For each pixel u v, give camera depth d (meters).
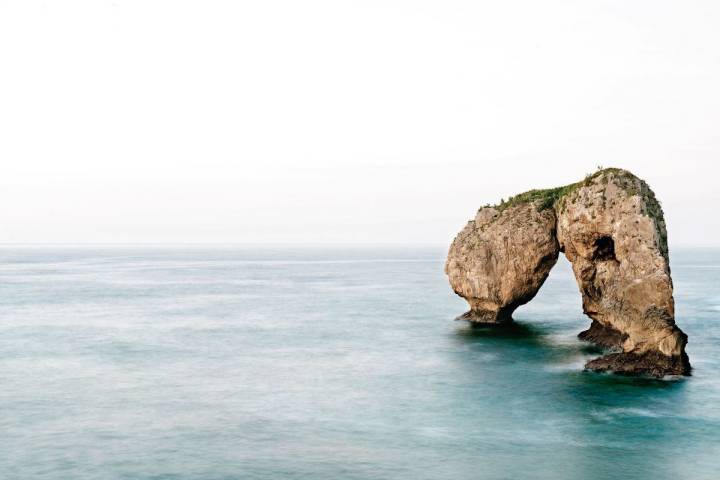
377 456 35.66
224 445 37.56
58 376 53.44
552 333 71.44
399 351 63.03
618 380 49.06
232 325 81.56
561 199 62.91
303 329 77.81
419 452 36.09
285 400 46.31
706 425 39.16
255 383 51.03
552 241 65.50
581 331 72.50
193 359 60.16
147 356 61.56
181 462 35.22
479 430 39.31
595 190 55.31
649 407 42.56
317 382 51.12
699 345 63.78
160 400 46.50
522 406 43.59
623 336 57.31
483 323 75.31
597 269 57.41
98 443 38.03
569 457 34.91
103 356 61.56
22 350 64.44
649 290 49.69
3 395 47.75
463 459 34.94
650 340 50.22
